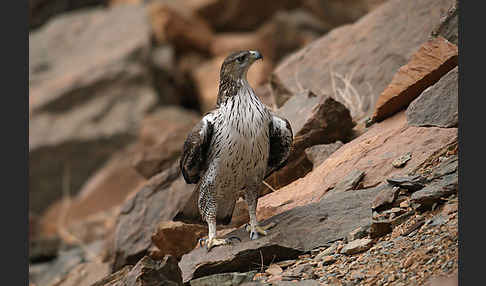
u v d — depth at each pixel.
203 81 29.19
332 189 10.33
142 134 22.88
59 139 26.28
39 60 31.03
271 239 8.97
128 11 32.88
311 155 11.88
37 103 27.38
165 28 31.28
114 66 28.42
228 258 8.90
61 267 16.19
